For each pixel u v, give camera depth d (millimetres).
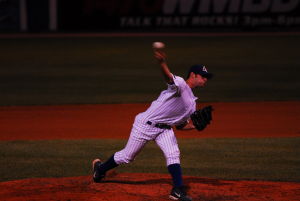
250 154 27391
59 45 82438
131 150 19516
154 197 19203
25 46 81625
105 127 34125
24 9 98312
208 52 73688
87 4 99000
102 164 20484
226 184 21406
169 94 18484
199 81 18859
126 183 21219
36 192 19812
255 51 73938
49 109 40562
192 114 19000
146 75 57375
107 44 82812
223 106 41156
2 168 24984
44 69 62312
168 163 18922
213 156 27031
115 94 46656
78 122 35750
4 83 53469
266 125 34594
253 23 95312
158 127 19016
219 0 95875
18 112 39531
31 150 28359
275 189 20688
